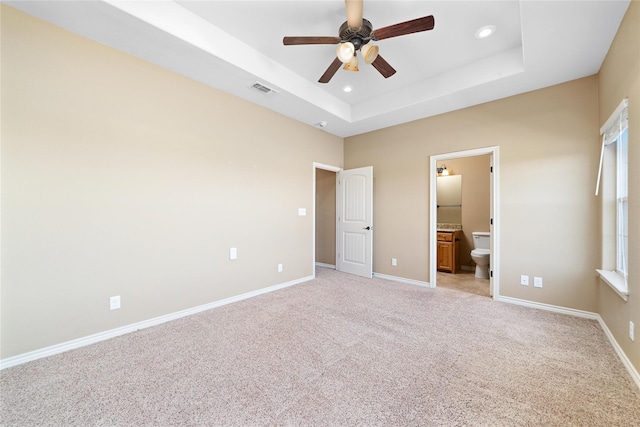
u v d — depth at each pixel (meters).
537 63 2.55
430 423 1.38
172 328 2.54
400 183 4.28
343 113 4.07
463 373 1.82
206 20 2.39
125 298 2.44
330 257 5.34
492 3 2.12
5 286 1.89
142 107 2.54
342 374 1.81
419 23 1.94
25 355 1.95
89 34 2.18
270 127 3.76
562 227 2.91
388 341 2.28
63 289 2.12
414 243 4.12
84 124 2.22
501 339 2.31
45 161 2.04
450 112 3.73
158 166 2.66
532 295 3.09
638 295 1.69
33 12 1.93
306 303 3.24
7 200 1.90
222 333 2.43
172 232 2.76
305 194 4.32
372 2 2.13
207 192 3.05
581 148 2.81
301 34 2.57
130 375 1.79
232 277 3.29
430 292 3.69
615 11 1.89
